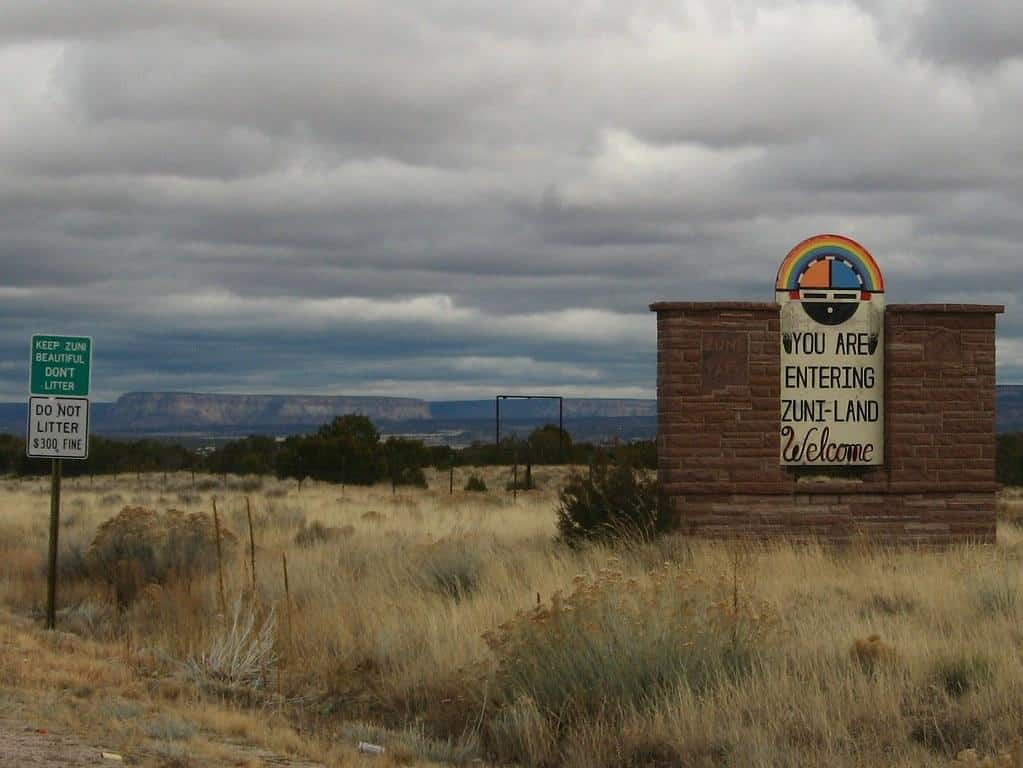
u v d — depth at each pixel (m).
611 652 10.92
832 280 21.27
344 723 11.25
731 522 20.70
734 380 20.80
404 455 73.06
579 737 9.99
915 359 21.30
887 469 21.28
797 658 11.34
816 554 18.92
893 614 14.40
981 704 9.94
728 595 12.77
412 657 13.14
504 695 11.07
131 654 13.88
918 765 8.70
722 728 9.62
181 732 9.65
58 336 15.93
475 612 14.63
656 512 20.44
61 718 9.71
